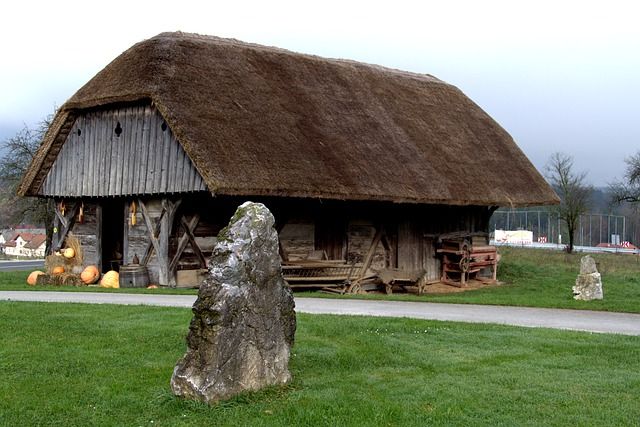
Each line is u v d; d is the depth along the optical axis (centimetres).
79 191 2545
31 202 4072
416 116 2962
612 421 853
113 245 2762
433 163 2673
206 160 2017
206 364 895
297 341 1219
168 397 908
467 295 2398
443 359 1119
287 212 2450
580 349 1193
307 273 2444
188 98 2202
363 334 1282
